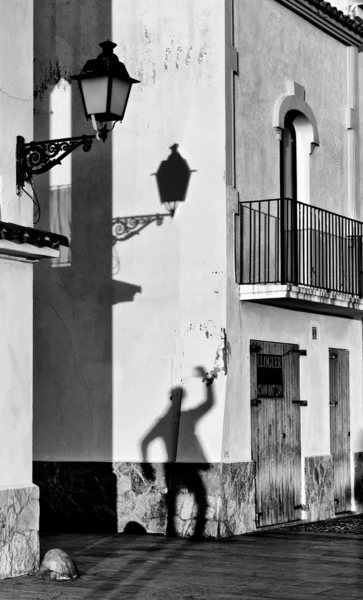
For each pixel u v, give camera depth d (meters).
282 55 16.78
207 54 15.16
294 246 15.50
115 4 15.88
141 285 15.42
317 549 13.55
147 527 15.04
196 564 12.27
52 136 16.33
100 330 15.71
